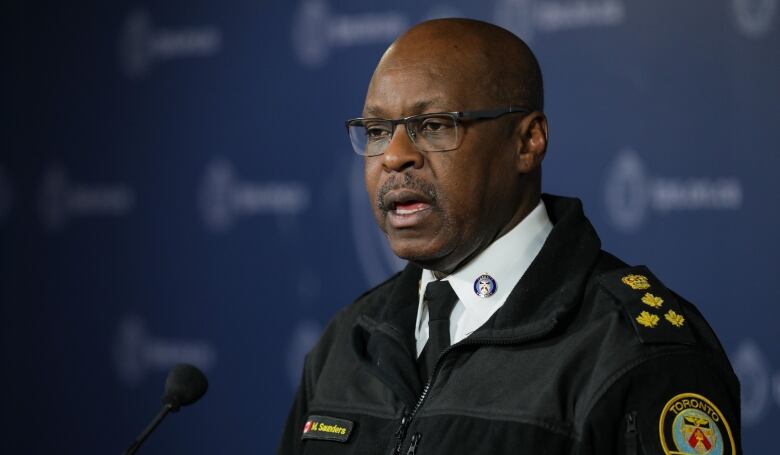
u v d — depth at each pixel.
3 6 12.59
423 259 4.94
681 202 9.38
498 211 4.94
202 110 11.70
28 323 12.58
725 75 9.25
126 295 12.07
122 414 12.07
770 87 9.10
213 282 11.62
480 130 4.78
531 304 4.80
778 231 9.04
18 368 12.60
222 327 11.57
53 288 12.45
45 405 12.48
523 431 4.43
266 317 11.36
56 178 12.44
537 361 4.65
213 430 11.60
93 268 12.22
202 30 11.71
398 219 4.84
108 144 12.17
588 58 9.77
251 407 11.41
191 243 11.75
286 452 5.73
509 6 10.11
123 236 12.09
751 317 9.12
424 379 5.04
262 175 11.39
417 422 4.79
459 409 4.66
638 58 9.57
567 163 9.83
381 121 4.83
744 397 9.12
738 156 9.20
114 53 12.17
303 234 11.16
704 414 4.29
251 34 11.46
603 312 4.70
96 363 12.23
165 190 11.90
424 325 5.25
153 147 11.95
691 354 4.44
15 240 12.55
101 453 12.19
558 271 4.89
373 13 10.79
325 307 11.05
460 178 4.74
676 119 9.41
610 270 5.00
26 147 12.53
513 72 4.93
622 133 9.61
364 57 10.85
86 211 12.31
